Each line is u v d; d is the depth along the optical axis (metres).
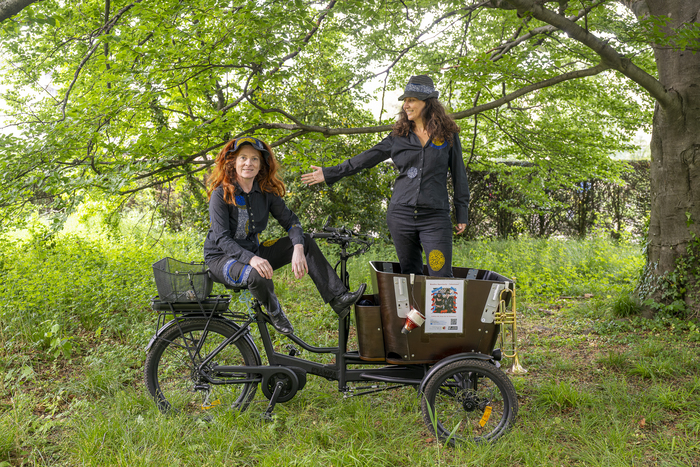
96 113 4.05
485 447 2.44
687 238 4.53
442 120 2.89
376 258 7.37
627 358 3.71
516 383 3.23
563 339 4.27
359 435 2.56
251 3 3.57
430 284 2.54
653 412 2.79
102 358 3.46
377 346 2.65
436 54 6.62
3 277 4.78
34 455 2.35
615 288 5.80
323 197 8.52
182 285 2.71
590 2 3.66
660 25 3.61
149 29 3.98
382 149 3.07
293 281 6.14
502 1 4.56
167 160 4.43
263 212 2.85
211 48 3.90
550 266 6.91
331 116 7.81
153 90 3.86
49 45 6.29
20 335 3.81
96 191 4.85
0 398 2.94
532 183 7.77
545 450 2.40
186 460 2.34
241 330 2.82
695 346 3.94
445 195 2.96
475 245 8.65
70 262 5.32
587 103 7.54
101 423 2.56
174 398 2.91
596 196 10.02
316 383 3.17
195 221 8.57
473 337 2.60
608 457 2.34
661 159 4.72
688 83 4.49
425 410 2.57
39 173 3.71
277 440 2.54
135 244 6.66
